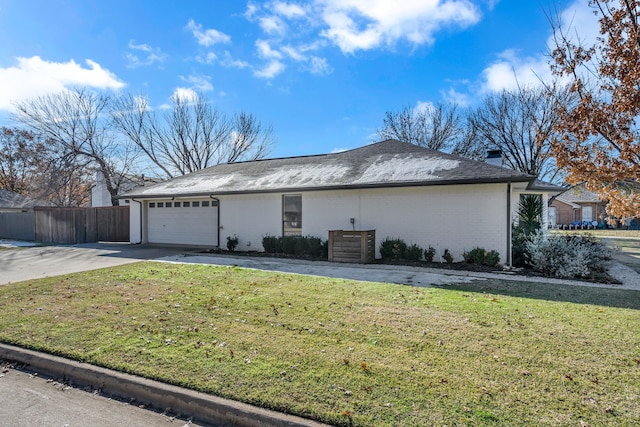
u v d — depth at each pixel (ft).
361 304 18.02
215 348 12.44
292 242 38.91
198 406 9.31
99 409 9.61
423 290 21.27
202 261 34.63
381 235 36.04
